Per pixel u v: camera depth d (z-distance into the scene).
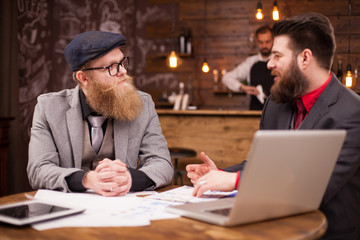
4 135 3.98
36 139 1.64
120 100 1.62
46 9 5.41
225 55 6.38
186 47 6.41
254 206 0.92
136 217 1.00
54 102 1.70
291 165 0.93
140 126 1.76
